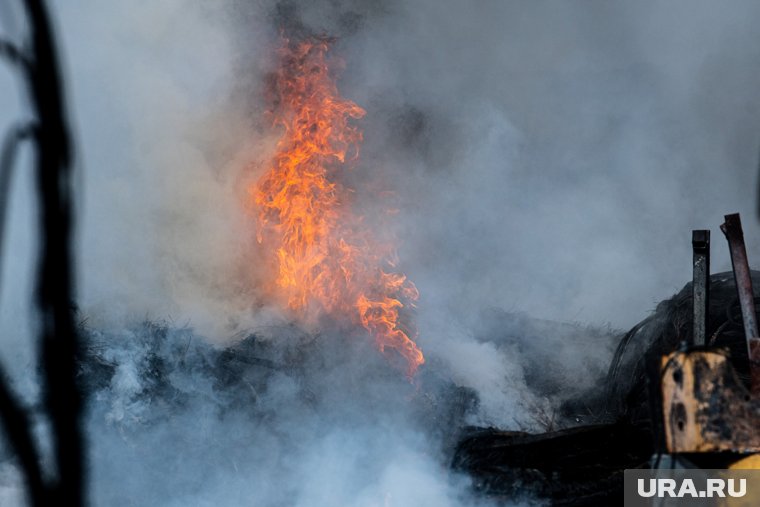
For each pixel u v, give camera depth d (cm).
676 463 404
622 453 591
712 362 390
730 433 387
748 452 393
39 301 184
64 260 185
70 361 185
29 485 184
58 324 184
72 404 186
